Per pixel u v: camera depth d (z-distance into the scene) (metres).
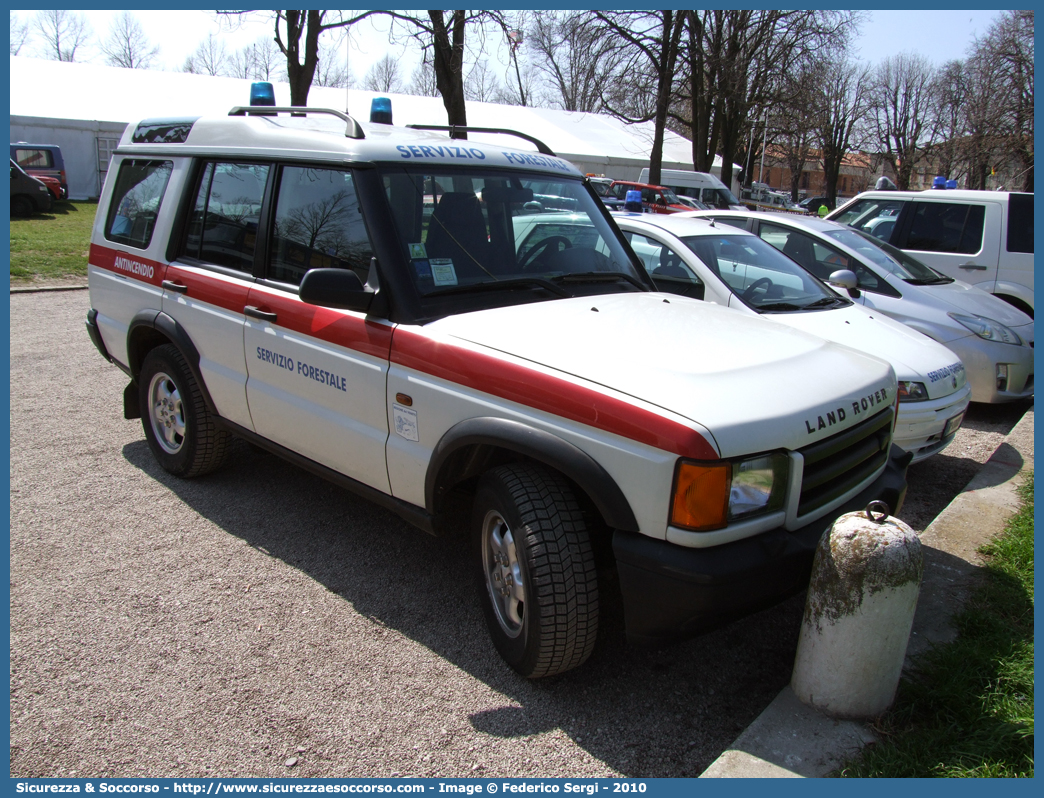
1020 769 2.26
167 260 4.39
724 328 3.19
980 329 6.46
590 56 23.39
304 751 2.50
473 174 3.55
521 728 2.64
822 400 2.71
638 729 2.65
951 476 5.31
